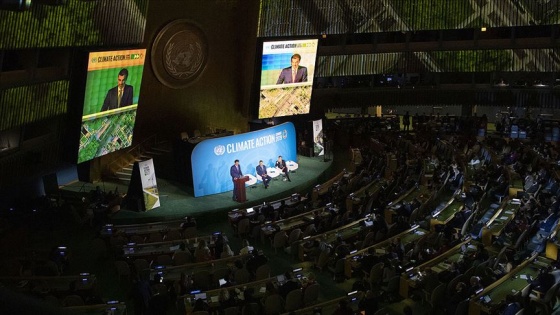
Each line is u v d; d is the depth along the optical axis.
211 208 24.30
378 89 38.03
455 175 26.62
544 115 40.31
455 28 33.91
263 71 30.52
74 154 24.12
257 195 26.09
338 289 17.52
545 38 35.03
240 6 29.94
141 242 20.12
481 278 15.91
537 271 16.38
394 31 34.12
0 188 21.36
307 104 33.06
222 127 31.39
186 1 27.69
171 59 27.78
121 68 24.30
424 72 36.44
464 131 36.44
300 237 20.55
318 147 32.56
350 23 33.25
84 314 13.39
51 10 19.86
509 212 21.81
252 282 15.89
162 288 15.74
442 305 15.62
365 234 20.12
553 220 20.50
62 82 22.66
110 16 23.02
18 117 20.66
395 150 31.91
